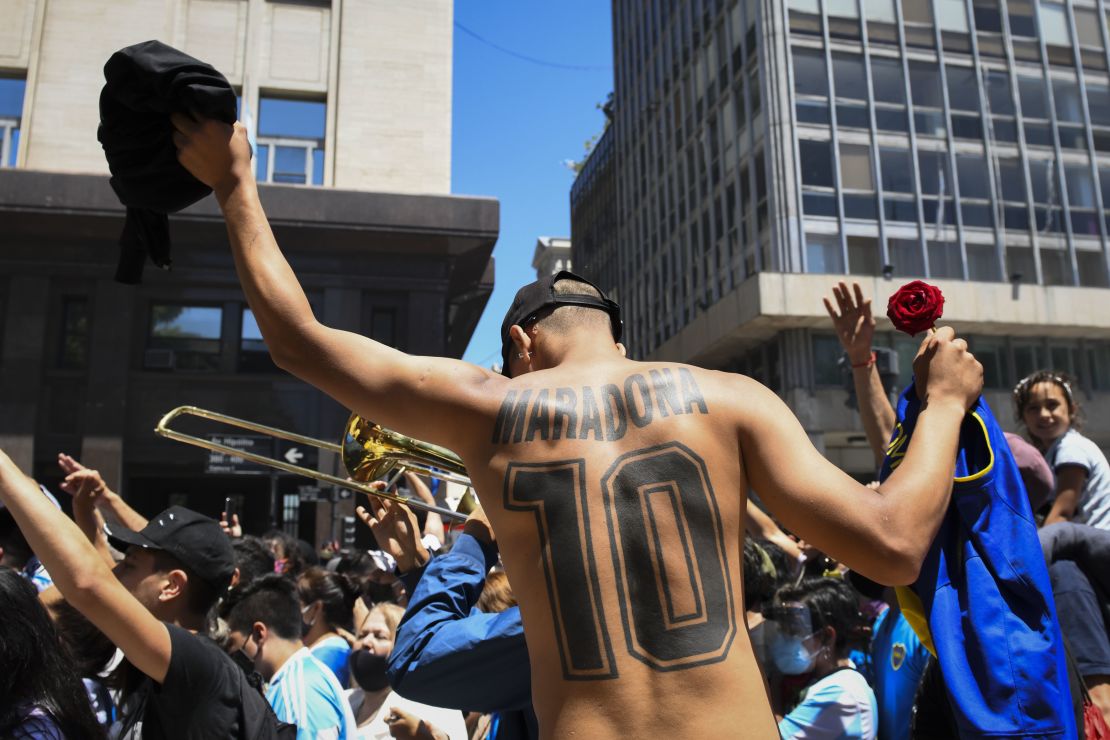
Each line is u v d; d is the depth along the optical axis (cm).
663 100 3525
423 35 1966
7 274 1741
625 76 4109
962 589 181
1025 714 168
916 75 2619
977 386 170
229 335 1814
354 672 391
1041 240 2572
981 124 2616
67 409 1739
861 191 2508
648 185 3697
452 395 156
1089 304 2514
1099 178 2669
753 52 2666
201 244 1805
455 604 218
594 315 177
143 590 284
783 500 144
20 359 1714
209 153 160
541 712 141
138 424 1750
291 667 321
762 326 2488
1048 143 2655
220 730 224
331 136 1888
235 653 274
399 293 1877
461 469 233
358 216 1784
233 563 302
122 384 1738
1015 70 2677
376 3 1959
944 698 238
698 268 3084
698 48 3152
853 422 2427
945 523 187
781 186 2462
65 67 1802
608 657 137
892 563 137
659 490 145
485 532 236
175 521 292
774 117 2511
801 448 148
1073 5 2775
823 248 2452
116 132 161
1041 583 177
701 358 2894
